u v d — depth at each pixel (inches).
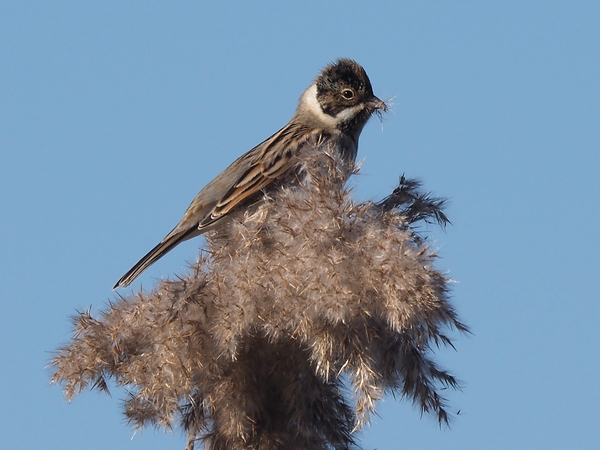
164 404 307.7
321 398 331.3
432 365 329.7
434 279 294.5
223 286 305.0
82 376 320.2
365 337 295.6
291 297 290.8
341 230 300.2
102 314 330.3
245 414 317.7
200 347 304.0
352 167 337.1
